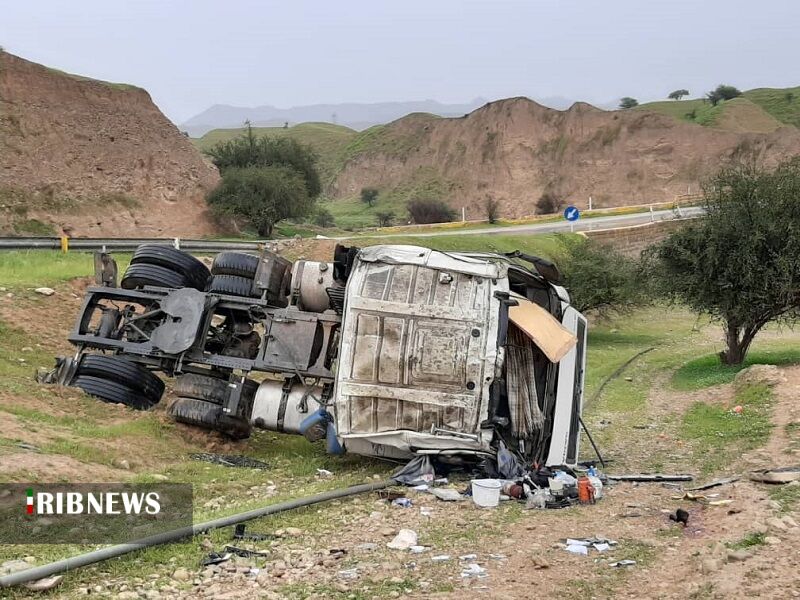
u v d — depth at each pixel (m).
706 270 21.75
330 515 8.27
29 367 13.64
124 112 49.69
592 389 21.59
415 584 6.01
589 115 105.69
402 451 10.20
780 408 14.30
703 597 5.48
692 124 98.81
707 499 8.72
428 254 10.45
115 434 10.50
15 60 45.62
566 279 35.59
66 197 44.28
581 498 8.91
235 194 49.47
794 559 6.07
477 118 116.81
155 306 12.41
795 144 92.19
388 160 125.00
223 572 6.30
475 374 9.92
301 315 11.50
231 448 11.68
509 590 5.84
